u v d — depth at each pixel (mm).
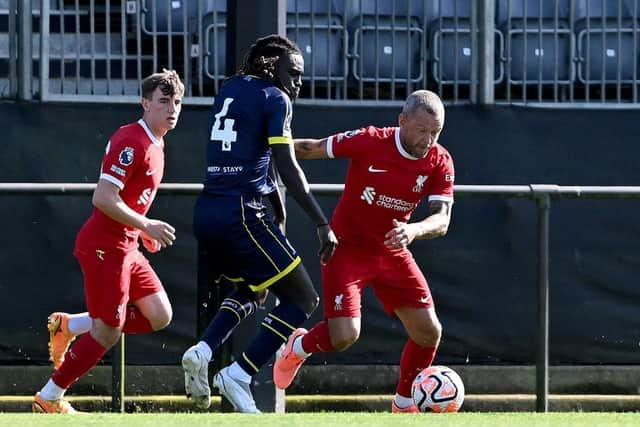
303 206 18266
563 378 28953
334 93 31062
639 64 31453
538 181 29359
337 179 28562
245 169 18500
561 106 29453
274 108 18406
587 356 29000
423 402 21094
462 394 21281
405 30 31234
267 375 21719
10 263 27672
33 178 28109
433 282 28578
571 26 31406
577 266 28922
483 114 29281
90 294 21000
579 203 28906
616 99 31484
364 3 31484
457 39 29953
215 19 29781
